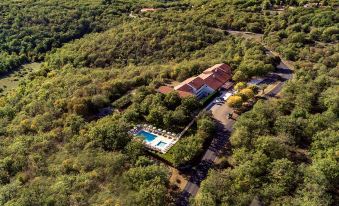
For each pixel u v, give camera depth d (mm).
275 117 92000
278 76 133375
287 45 159000
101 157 84125
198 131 93562
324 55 141000
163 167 79562
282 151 78438
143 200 69312
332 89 103938
